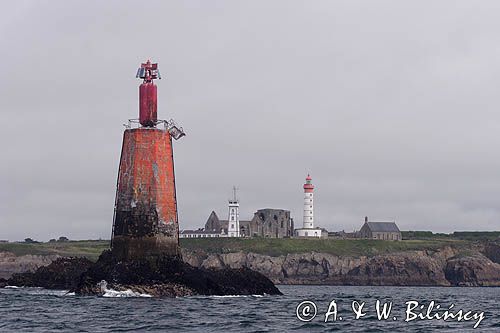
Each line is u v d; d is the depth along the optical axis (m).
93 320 79.25
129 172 119.69
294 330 72.81
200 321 79.44
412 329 75.50
